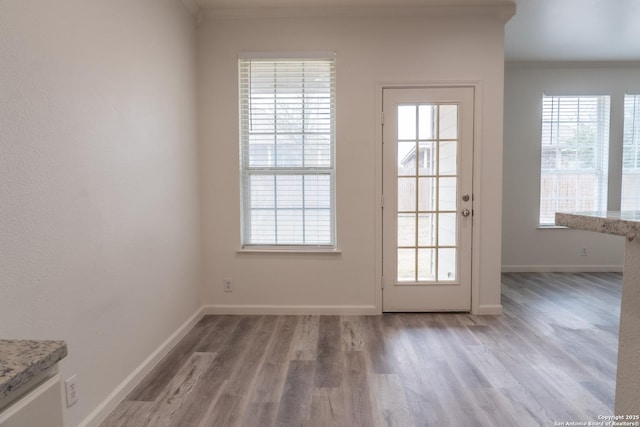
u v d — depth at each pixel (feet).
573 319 10.08
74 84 5.19
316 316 10.42
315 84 10.26
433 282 10.50
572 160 15.37
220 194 10.41
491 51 9.98
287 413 5.94
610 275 15.03
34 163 4.49
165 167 8.14
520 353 8.02
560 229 15.46
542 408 6.01
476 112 10.09
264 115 10.40
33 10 4.46
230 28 10.12
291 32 10.09
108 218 6.01
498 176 10.19
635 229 2.33
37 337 4.56
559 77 15.08
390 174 10.30
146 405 6.18
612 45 13.19
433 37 10.00
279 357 7.89
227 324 9.82
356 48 10.06
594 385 6.70
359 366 7.47
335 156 10.27
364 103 10.14
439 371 7.25
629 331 2.67
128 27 6.64
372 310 10.49
